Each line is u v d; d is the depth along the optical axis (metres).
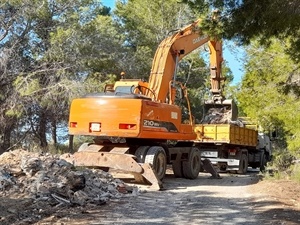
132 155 12.94
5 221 7.67
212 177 16.89
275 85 15.88
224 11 8.81
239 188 13.06
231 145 20.08
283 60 14.65
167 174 17.42
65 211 8.68
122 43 28.06
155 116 13.43
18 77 23.20
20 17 24.78
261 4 8.25
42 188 9.58
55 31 25.39
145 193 11.54
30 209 8.55
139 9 32.34
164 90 15.09
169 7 31.61
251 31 8.62
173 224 7.89
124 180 13.59
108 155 12.93
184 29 16.33
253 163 24.28
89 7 26.27
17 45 25.02
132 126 12.76
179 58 15.89
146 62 28.25
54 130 27.41
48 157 12.03
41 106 24.02
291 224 7.98
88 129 13.11
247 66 17.28
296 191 12.12
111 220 8.06
